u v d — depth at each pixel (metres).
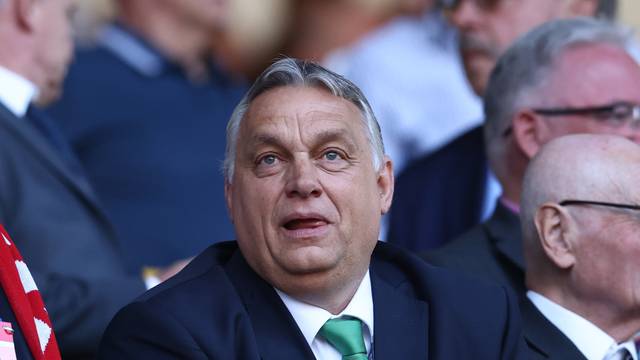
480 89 17.31
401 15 22.27
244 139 11.56
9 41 16.06
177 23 19.73
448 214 16.86
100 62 19.33
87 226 15.52
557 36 15.17
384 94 21.67
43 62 16.23
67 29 16.44
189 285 11.65
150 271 15.68
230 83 20.22
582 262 13.10
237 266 11.82
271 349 11.44
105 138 18.97
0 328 11.46
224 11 20.19
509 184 15.05
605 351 13.08
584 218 13.09
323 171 11.40
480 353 11.76
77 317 14.76
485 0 17.12
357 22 22.84
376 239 11.58
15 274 11.89
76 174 15.80
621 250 13.00
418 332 11.76
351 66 22.17
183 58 19.73
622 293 13.01
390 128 21.52
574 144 13.30
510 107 15.14
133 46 19.52
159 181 18.72
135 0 19.70
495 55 17.12
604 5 17.39
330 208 11.34
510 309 12.09
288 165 11.43
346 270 11.43
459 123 21.52
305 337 11.54
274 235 11.38
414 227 16.94
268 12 23.14
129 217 18.52
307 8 23.03
